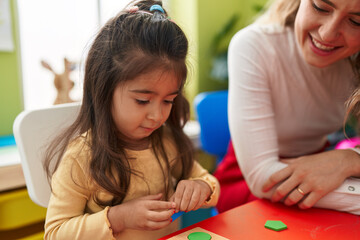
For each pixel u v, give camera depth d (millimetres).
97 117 615
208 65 2318
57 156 677
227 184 1034
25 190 1232
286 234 527
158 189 693
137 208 568
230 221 570
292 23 849
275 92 877
